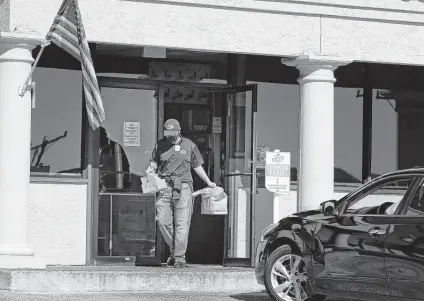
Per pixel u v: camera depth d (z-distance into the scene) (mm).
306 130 15750
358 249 11484
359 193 11836
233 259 16531
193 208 17266
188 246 17281
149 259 16203
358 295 11516
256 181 16391
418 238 10836
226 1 15273
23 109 14172
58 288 13719
